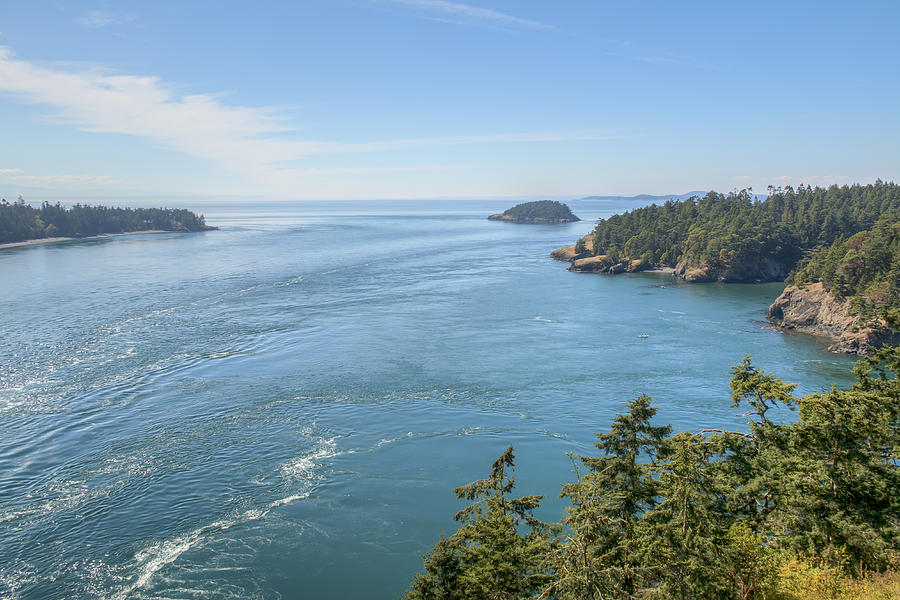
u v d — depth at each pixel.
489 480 25.56
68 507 39.69
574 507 24.89
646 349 76.75
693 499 22.30
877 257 90.38
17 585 32.56
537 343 78.75
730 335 86.00
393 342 78.56
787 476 24.70
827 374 68.62
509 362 70.19
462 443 49.22
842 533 22.59
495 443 49.22
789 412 56.12
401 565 34.47
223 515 39.12
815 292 93.25
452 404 57.25
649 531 21.58
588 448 48.34
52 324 87.50
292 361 70.00
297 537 36.84
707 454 27.75
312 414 54.72
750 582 21.59
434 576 23.36
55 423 52.38
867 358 29.70
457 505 40.31
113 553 35.25
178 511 39.47
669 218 186.75
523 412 55.47
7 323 88.12
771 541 24.59
